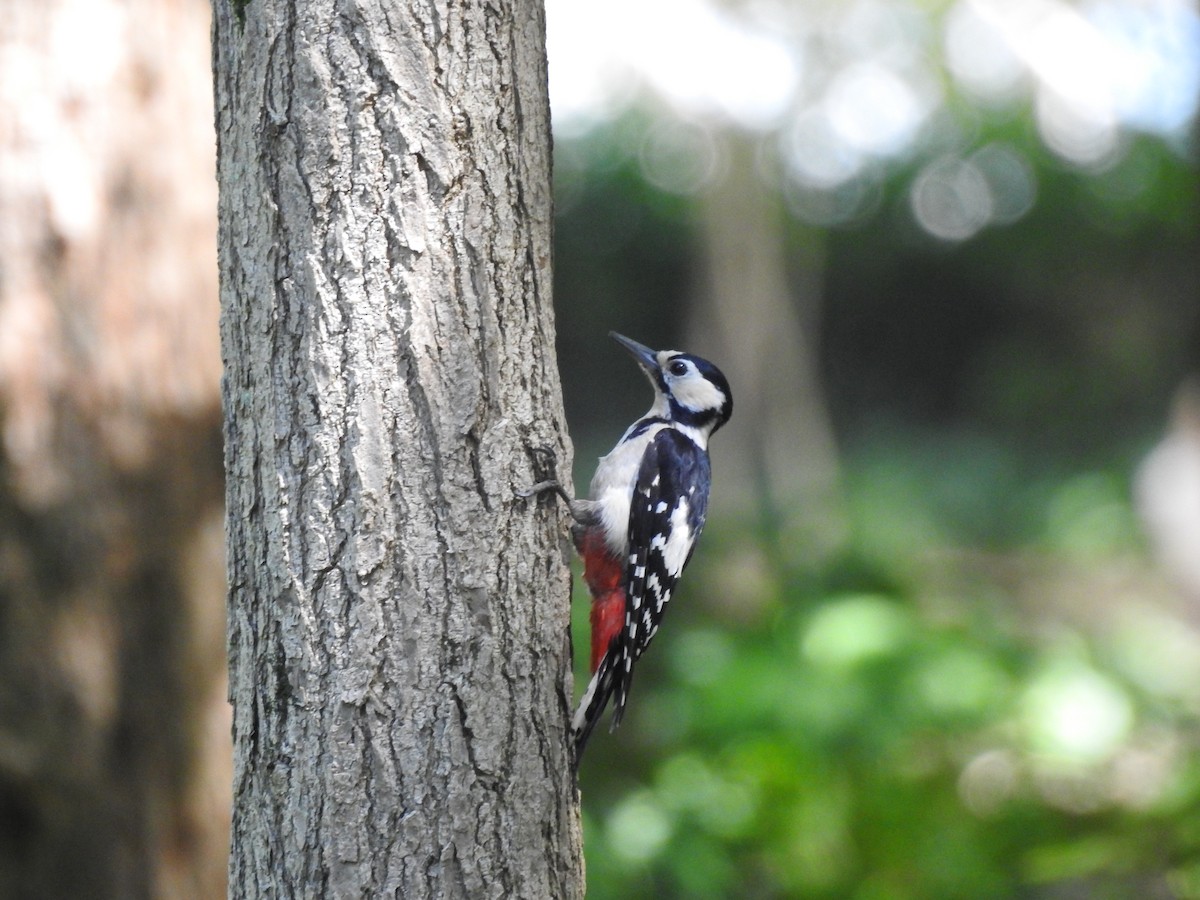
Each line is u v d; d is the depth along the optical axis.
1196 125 19.73
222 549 10.45
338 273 5.84
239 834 6.01
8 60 9.87
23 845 9.73
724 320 32.75
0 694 9.67
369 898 5.76
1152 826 9.17
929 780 11.34
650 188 50.22
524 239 6.22
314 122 5.83
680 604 15.04
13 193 9.85
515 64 6.17
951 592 24.41
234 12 5.96
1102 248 50.38
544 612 6.28
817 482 33.12
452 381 5.96
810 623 12.29
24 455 9.80
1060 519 38.50
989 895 10.55
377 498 5.82
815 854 10.77
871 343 56.75
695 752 11.47
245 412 5.99
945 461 48.03
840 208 52.94
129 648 10.02
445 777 5.86
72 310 9.95
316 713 5.79
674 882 11.11
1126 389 49.59
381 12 5.84
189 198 10.41
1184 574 24.03
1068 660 11.48
